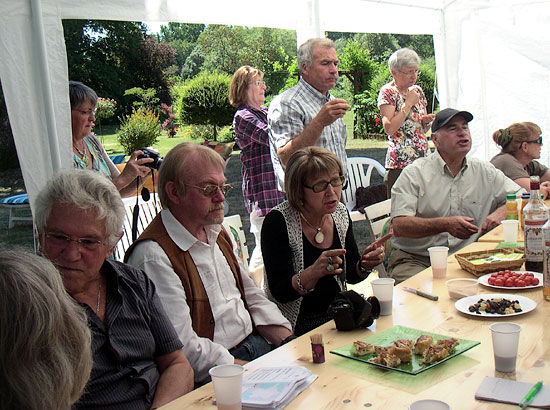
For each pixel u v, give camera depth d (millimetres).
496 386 1426
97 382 1711
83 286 1779
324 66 3832
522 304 2045
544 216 2480
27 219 4281
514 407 1332
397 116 5070
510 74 6430
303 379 1553
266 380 1579
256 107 4520
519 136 4434
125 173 3127
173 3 3844
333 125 4023
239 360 2287
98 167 3527
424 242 3566
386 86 5234
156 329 1930
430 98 9258
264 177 4348
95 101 3398
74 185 1735
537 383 1411
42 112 3074
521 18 6254
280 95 3896
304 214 2646
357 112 8625
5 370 968
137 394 1789
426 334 1817
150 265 2188
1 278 1001
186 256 2262
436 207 3709
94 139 3607
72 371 1044
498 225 3541
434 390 1455
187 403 1528
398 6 5695
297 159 2590
